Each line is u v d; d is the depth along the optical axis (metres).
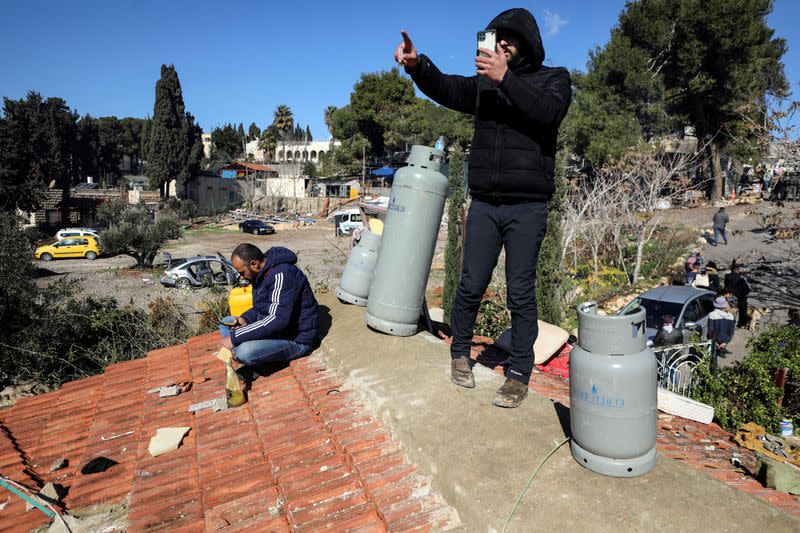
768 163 16.95
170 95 61.94
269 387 4.28
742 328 14.88
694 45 30.20
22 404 5.48
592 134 30.25
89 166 94.19
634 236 23.05
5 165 38.56
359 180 62.81
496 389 3.33
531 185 2.86
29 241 12.32
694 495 2.20
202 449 3.56
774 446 5.92
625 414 2.29
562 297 13.52
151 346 11.30
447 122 55.09
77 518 3.22
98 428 4.34
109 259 35.78
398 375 3.72
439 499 2.57
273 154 94.56
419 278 4.23
